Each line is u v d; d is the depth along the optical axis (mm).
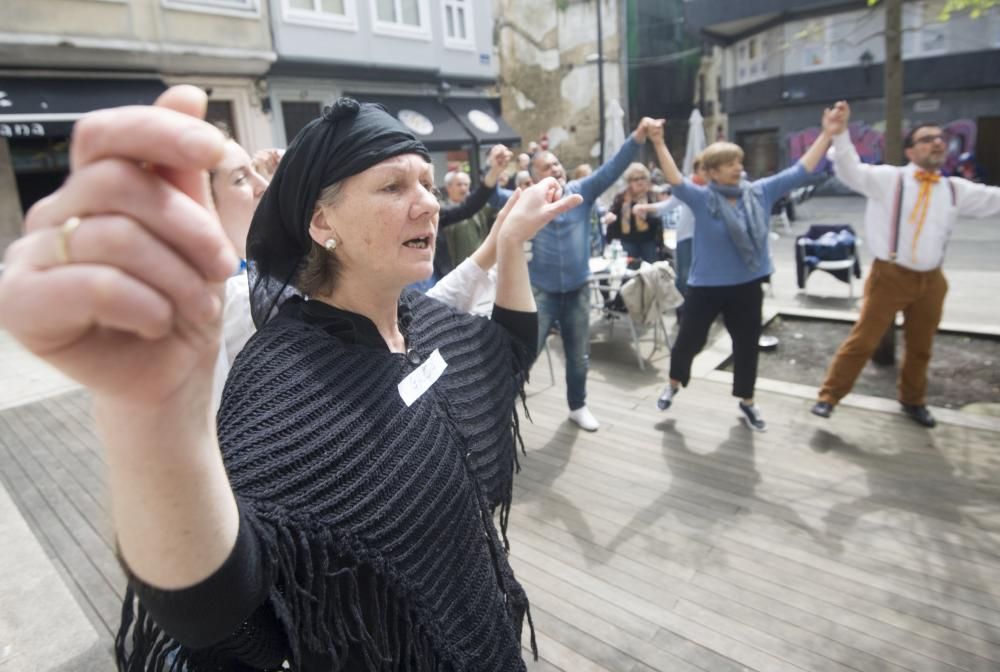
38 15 7195
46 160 8031
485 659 928
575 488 3107
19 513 3115
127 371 395
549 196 1273
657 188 7973
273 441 761
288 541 693
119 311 332
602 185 3518
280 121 9719
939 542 2516
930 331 3428
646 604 2277
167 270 350
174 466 471
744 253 3338
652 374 4672
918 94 17453
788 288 7266
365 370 905
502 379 1186
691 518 2795
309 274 1005
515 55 20141
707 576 2406
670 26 22609
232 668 763
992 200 3193
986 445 3254
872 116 18141
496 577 1040
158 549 488
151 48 8047
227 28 8758
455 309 1233
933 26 16594
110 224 334
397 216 904
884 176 3305
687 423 3760
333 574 735
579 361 3725
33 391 4984
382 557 792
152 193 348
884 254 3367
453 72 12211
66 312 327
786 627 2127
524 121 20641
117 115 344
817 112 19141
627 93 19547
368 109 932
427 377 981
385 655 792
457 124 12031
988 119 16719
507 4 19812
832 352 4879
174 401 453
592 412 4023
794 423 3666
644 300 4703
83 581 2531
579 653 2072
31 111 7133
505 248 1259
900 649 2006
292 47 9500
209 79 8812
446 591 885
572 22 19328
